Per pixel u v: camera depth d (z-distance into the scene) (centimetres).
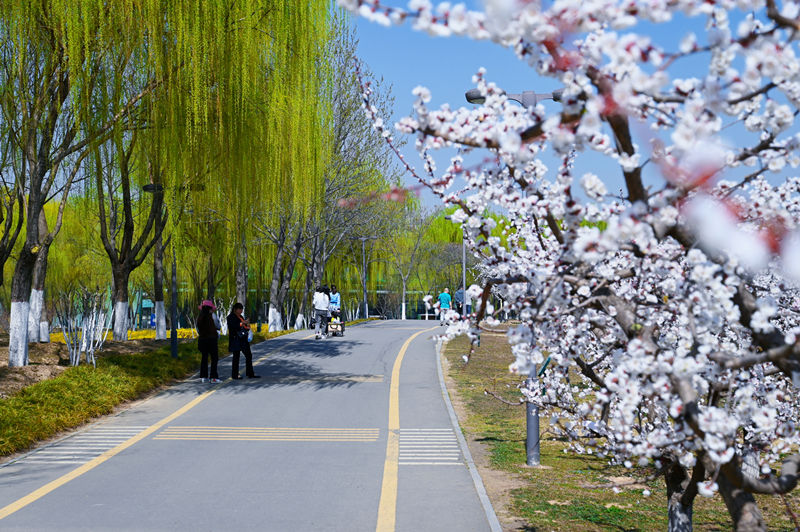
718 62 299
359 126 3597
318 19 2141
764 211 364
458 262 6291
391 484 902
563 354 509
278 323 3641
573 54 312
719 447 327
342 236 4175
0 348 1939
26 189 2028
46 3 1575
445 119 385
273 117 1900
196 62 1653
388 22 298
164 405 1502
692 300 344
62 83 1677
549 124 316
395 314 6750
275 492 860
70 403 1346
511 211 592
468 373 1984
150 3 1600
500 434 1241
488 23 291
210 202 2000
